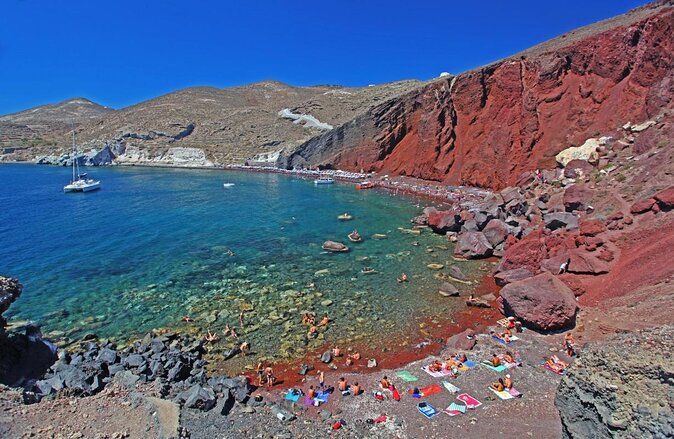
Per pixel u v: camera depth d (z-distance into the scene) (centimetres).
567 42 6694
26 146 17100
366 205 6381
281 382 1961
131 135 15300
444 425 1591
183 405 1677
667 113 4138
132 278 3281
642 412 971
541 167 5869
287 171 11012
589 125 5509
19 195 7662
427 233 4678
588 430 1083
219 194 7612
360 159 9694
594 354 1156
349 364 2106
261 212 5875
